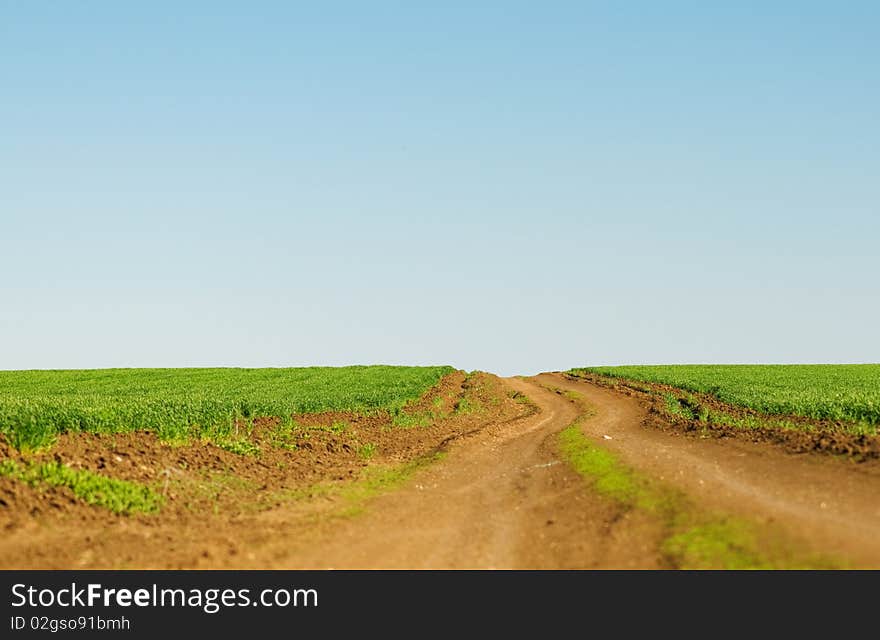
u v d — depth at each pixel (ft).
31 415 74.64
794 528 44.93
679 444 86.58
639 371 269.64
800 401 114.01
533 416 136.56
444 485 73.10
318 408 126.00
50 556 43.19
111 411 88.38
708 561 42.32
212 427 89.51
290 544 48.52
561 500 62.28
